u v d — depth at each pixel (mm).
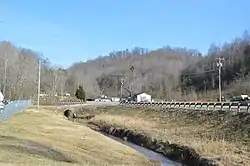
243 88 119938
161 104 83250
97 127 67438
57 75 151125
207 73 152875
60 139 37125
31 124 45969
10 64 115938
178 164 35281
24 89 118375
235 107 55688
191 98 133000
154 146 44375
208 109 60594
